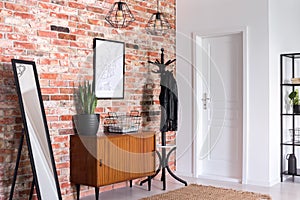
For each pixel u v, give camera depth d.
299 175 5.13
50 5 4.16
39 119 3.80
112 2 4.87
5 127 3.79
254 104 5.11
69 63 4.35
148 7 5.40
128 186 5.01
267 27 5.01
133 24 5.15
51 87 4.17
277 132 5.20
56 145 4.23
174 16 5.88
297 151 5.68
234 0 5.29
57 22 4.23
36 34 4.03
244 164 5.16
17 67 3.64
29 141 3.61
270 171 5.00
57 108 4.23
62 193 4.28
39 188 3.61
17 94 3.67
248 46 5.16
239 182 5.23
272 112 5.07
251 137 5.12
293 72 5.52
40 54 4.07
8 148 3.82
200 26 5.60
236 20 5.27
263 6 5.04
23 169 3.95
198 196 4.42
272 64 5.08
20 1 3.89
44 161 3.75
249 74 5.15
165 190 4.77
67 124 4.34
